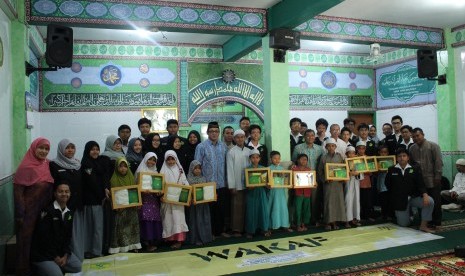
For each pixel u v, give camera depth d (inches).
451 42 283.9
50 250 132.7
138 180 173.9
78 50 291.9
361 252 168.2
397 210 211.8
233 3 218.1
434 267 146.5
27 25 194.2
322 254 166.7
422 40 275.4
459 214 240.1
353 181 217.0
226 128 211.9
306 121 349.7
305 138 220.7
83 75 292.5
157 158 193.5
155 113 305.9
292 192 213.6
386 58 361.1
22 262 131.6
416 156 218.7
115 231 171.8
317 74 355.3
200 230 186.5
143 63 304.8
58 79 287.7
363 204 226.4
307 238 193.0
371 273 142.5
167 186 176.2
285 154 224.5
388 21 260.5
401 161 209.3
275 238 194.5
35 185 136.7
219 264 156.9
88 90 293.4
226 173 199.0
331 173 206.4
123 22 202.1
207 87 317.7
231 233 203.6
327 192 210.2
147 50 305.4
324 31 242.8
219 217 198.2
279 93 225.6
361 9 235.3
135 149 187.5
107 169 171.0
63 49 183.6
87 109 292.8
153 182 175.5
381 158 224.5
